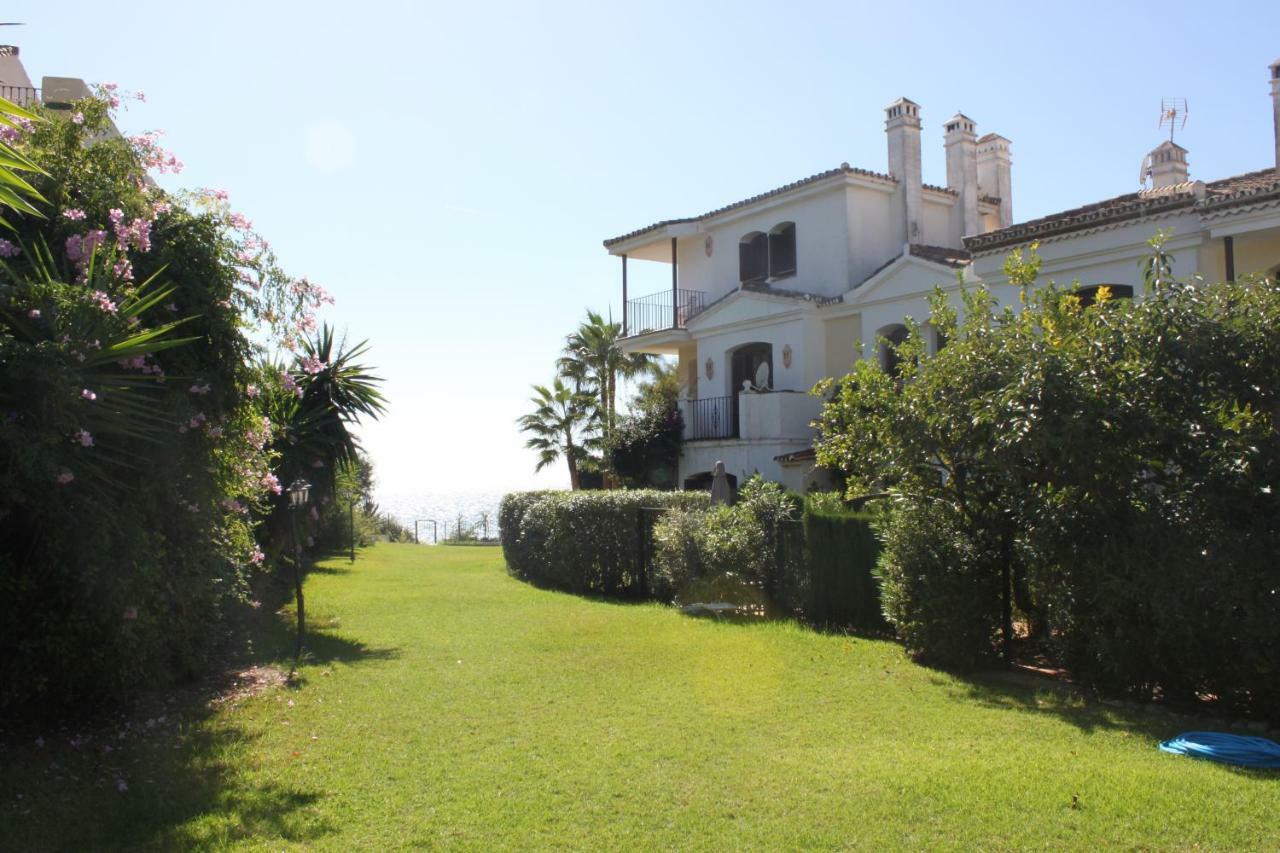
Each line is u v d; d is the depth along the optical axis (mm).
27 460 5820
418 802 5598
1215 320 7723
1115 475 7688
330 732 7203
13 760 6355
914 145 23609
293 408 12477
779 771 6094
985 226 26797
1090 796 5375
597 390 34875
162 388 7496
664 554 14875
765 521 13273
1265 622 6766
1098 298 8703
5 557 6719
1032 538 8492
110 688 7262
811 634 11602
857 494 11047
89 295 6301
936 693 8406
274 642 11227
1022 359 8516
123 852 4832
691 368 28375
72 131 7949
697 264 27719
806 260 24156
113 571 6875
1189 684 7605
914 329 10180
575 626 12562
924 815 5203
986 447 8703
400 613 14086
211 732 7188
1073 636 8383
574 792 5750
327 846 4918
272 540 13289
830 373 23047
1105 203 16984
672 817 5301
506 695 8422
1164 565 7359
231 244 8406
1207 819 4984
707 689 8602
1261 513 7078
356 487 25922
